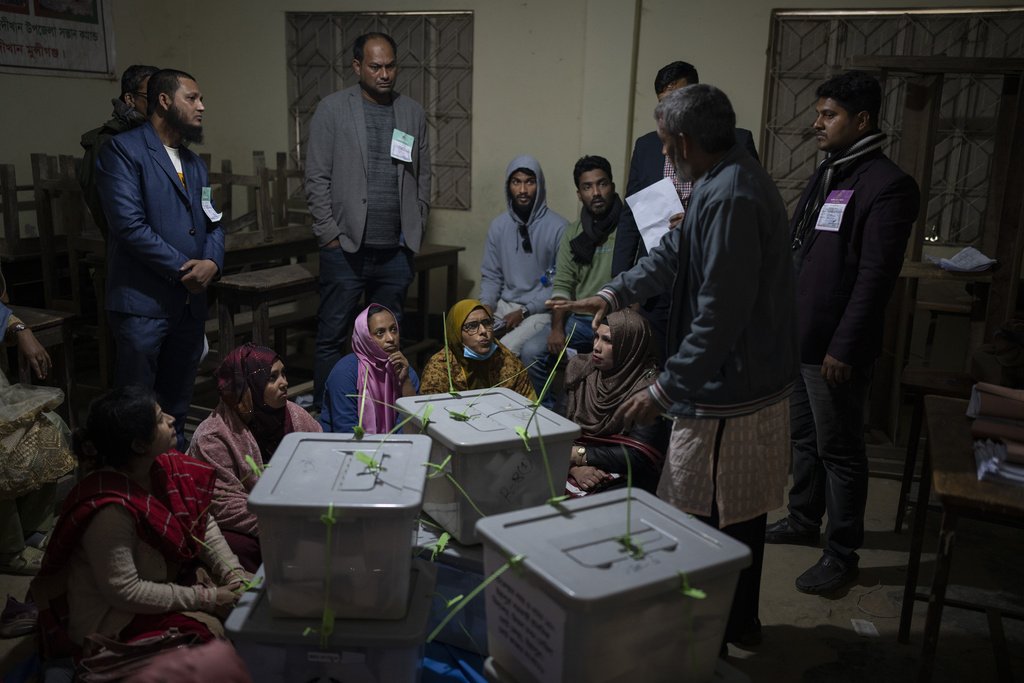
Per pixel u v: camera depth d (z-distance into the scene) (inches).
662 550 55.1
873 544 115.1
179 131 118.8
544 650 53.9
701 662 57.1
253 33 207.5
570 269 147.0
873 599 100.6
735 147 69.7
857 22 164.6
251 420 93.4
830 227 97.7
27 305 172.6
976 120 162.6
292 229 174.7
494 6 186.9
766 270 70.4
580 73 183.3
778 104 172.9
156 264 114.3
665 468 76.9
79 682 65.4
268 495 59.9
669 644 54.6
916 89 134.6
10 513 100.0
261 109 212.2
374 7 196.1
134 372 119.4
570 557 53.8
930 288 167.9
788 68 170.4
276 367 92.1
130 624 72.4
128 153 112.5
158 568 74.9
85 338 201.2
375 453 69.4
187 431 148.4
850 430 98.7
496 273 164.4
